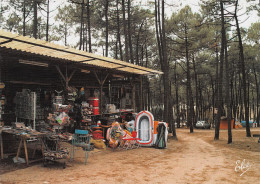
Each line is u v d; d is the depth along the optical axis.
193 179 6.28
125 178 6.14
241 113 40.66
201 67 34.22
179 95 44.31
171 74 35.75
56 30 33.56
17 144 9.31
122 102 16.19
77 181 5.70
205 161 8.75
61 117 9.22
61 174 6.29
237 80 40.22
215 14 18.61
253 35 28.17
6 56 8.45
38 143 8.66
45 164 7.01
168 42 28.12
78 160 8.06
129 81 16.08
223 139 17.50
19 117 10.56
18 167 6.86
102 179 5.95
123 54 35.44
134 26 28.30
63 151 7.15
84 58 9.77
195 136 21.66
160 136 11.81
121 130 10.93
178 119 40.34
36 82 12.55
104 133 11.81
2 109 10.97
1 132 7.92
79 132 8.02
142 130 12.21
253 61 31.38
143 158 9.02
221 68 18.25
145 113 12.17
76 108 11.30
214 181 6.13
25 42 7.01
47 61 10.02
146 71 14.50
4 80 11.38
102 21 25.22
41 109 11.15
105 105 15.24
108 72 13.66
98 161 8.11
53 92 12.87
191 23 25.94
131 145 11.81
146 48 32.75
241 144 14.09
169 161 8.59
